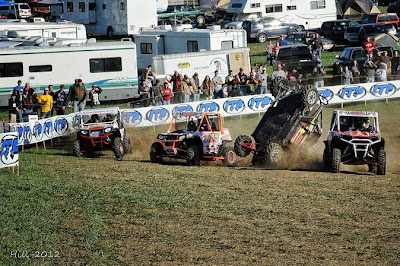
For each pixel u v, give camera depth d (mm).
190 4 151375
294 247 22766
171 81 57750
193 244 23281
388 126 51438
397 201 28875
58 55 62250
